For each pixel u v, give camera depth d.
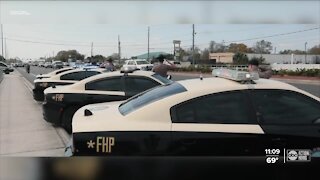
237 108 4.07
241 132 3.90
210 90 4.15
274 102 4.14
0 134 8.22
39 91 13.00
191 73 53.97
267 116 4.05
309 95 4.26
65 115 8.62
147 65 38.06
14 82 28.48
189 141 3.86
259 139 3.89
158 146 3.86
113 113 4.44
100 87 8.70
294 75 42.38
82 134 3.93
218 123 3.96
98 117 4.31
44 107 8.74
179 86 4.57
